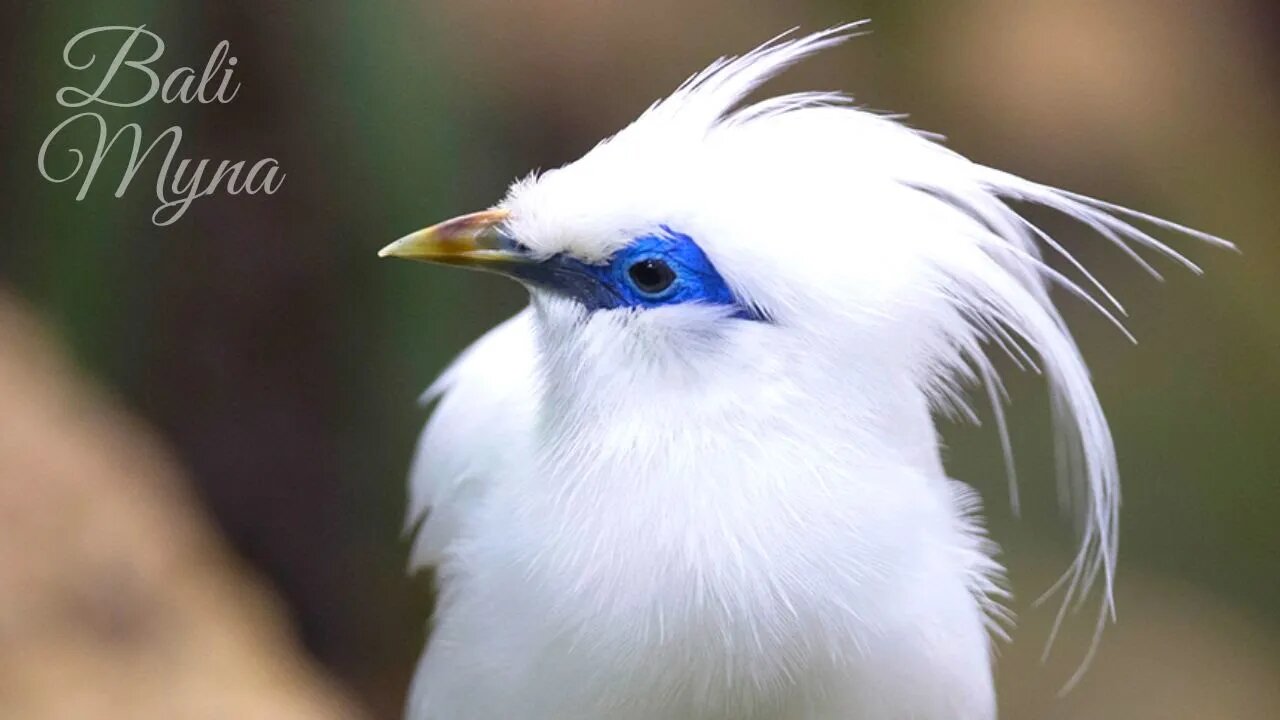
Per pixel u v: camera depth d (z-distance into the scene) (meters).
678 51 2.51
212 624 2.17
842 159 2.00
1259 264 2.83
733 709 2.00
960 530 2.03
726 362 1.99
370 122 2.21
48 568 2.15
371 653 2.42
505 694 2.02
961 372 2.02
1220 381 2.71
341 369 2.33
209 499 2.39
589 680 2.01
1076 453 2.13
